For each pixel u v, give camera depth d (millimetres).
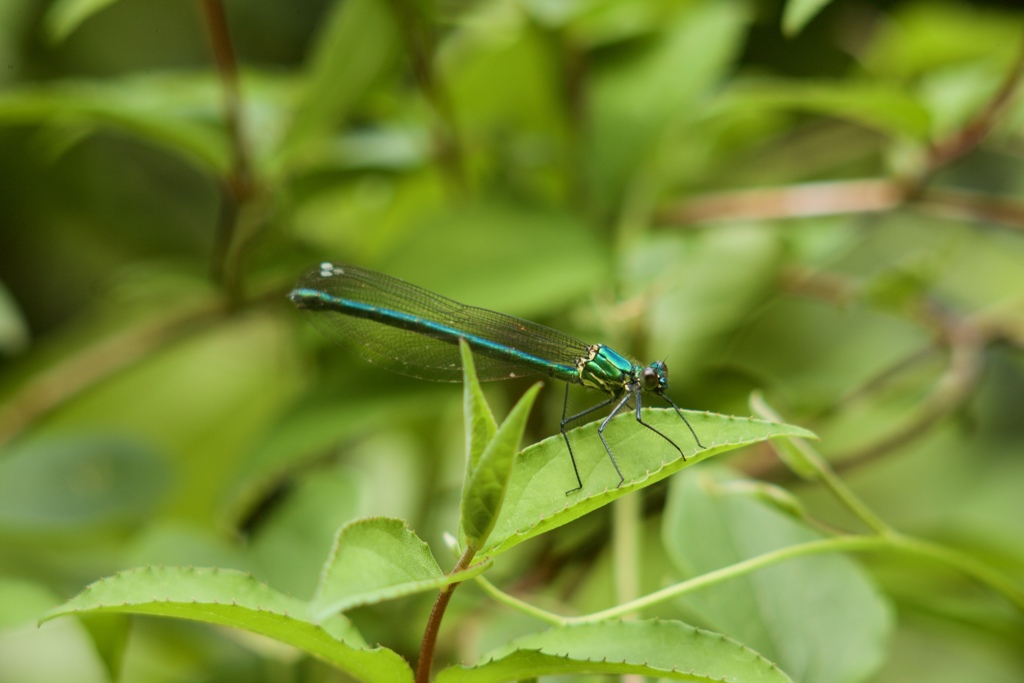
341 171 577
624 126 572
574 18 573
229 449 608
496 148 583
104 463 574
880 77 606
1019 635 545
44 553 571
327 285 558
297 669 543
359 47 560
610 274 557
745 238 574
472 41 579
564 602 545
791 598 524
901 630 614
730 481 536
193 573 498
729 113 585
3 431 577
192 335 581
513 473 500
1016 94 565
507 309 553
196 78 580
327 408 556
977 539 556
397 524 475
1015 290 624
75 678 590
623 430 502
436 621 497
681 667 500
